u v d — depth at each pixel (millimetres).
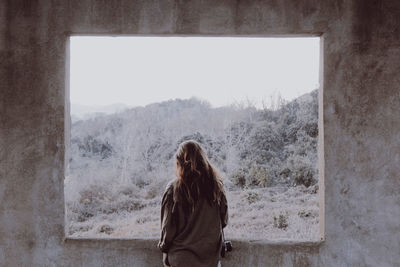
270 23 2744
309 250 2740
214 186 2334
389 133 2719
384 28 2725
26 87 2787
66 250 2785
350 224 2719
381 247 2707
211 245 2273
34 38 2783
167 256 2398
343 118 2738
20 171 2787
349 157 2730
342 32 2732
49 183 2787
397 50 2725
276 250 2754
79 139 10383
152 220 6898
